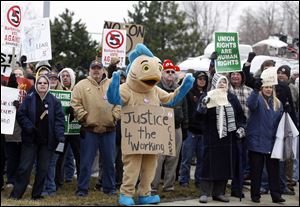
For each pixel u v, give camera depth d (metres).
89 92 8.18
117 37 10.26
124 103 7.52
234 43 9.02
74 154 9.02
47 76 8.46
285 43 19.48
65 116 8.75
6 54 8.78
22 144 7.91
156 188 8.55
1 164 8.27
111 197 8.14
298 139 10.45
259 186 8.55
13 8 8.52
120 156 9.14
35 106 7.89
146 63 7.43
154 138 7.49
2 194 8.34
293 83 11.53
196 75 9.43
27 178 7.89
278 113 8.70
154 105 7.57
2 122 7.81
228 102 8.32
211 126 8.27
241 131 8.36
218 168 8.18
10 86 8.45
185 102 9.02
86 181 8.23
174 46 29.92
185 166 9.50
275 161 8.69
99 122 8.13
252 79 9.65
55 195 8.35
